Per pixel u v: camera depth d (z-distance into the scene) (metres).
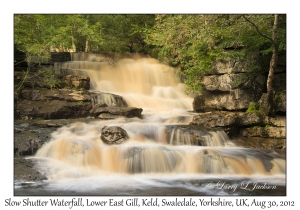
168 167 13.81
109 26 30.44
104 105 19.92
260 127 17.88
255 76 19.39
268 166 14.24
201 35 17.55
